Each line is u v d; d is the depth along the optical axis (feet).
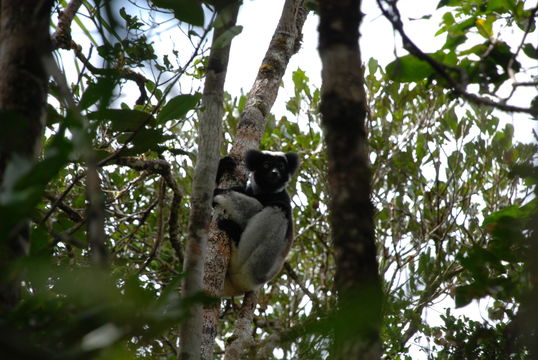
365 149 6.93
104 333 5.84
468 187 25.58
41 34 8.55
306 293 25.21
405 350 17.71
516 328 11.26
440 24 14.17
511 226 11.61
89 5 17.15
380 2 9.32
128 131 15.72
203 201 12.85
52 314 7.17
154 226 27.25
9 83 8.17
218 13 13.87
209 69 14.25
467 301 11.79
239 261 24.63
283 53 26.21
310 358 7.74
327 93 7.07
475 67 13.00
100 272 6.01
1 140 6.36
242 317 22.15
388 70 12.87
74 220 18.12
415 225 24.89
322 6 7.47
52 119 15.28
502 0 13.64
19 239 7.74
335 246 6.58
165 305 6.82
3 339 4.89
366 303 5.95
